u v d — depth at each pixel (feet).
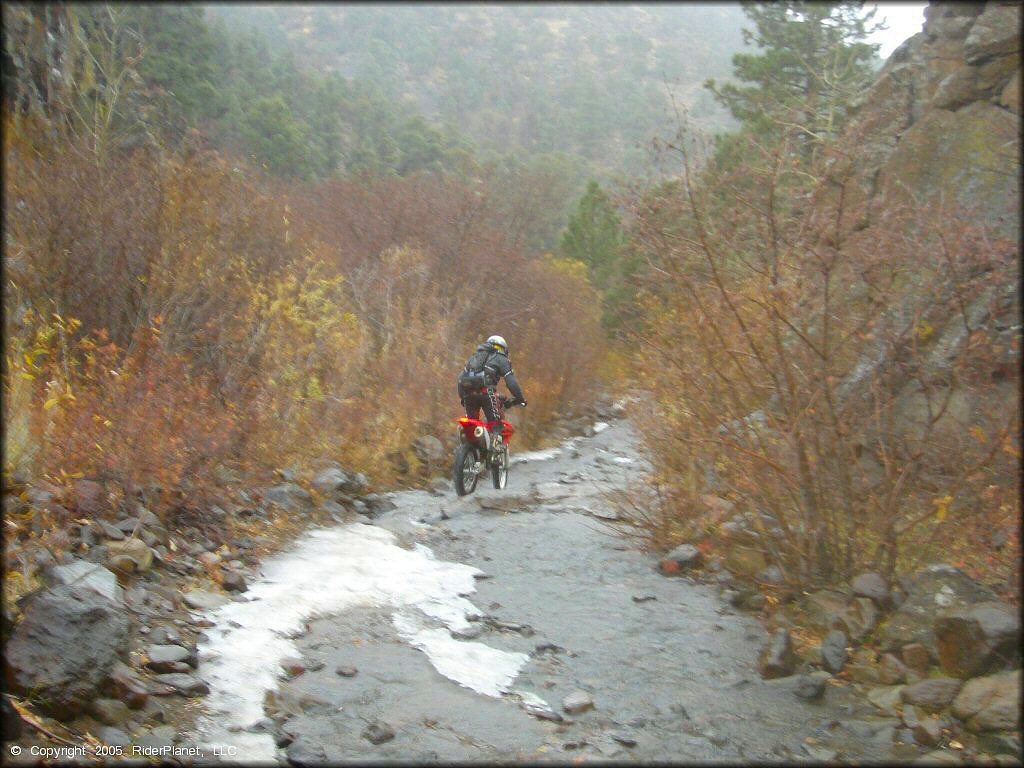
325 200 56.49
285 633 16.61
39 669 12.22
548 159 134.62
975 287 18.08
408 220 54.70
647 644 17.34
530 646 17.10
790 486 18.99
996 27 27.07
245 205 33.96
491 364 33.14
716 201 21.84
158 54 37.68
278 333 31.42
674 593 20.45
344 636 16.87
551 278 66.95
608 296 75.41
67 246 25.70
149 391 21.06
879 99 31.81
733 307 18.69
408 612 18.48
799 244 18.98
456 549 23.66
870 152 29.55
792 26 74.74
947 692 14.29
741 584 20.48
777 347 18.67
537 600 19.84
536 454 45.24
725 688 15.37
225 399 27.02
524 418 47.65
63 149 27.78
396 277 45.55
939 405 21.35
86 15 33.40
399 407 36.73
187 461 21.86
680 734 13.58
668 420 24.40
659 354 23.45
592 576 21.66
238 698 13.82
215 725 12.94
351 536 23.79
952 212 19.54
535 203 97.60
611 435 53.42
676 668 16.19
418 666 15.74
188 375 25.70
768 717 14.26
